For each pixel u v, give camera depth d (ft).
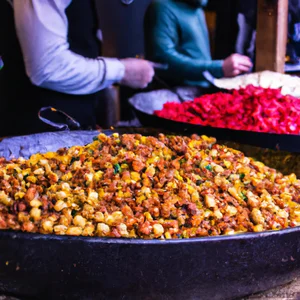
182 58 10.31
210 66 10.16
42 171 3.67
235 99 6.95
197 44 10.39
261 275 3.16
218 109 6.95
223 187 3.72
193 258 2.94
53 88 6.98
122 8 9.89
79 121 7.27
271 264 3.16
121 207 3.35
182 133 5.25
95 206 3.30
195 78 10.35
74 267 2.89
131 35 10.14
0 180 3.58
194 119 6.91
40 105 6.97
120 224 3.13
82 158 3.91
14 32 6.77
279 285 3.37
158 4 10.09
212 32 11.06
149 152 4.01
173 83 10.37
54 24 6.78
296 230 3.21
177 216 3.32
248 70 10.19
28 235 2.89
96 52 7.59
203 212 3.39
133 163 3.70
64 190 3.44
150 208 3.31
